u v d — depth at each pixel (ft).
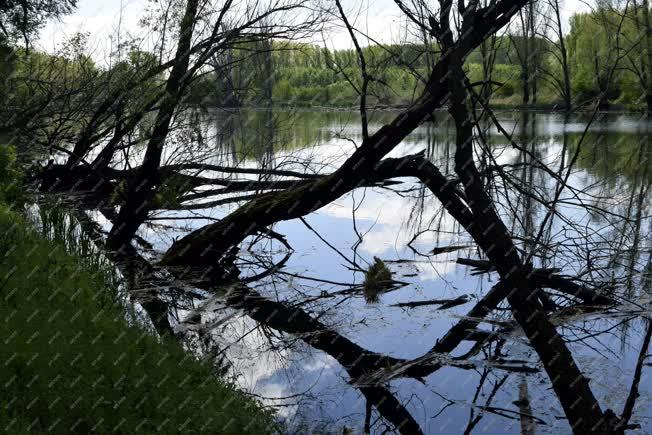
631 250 35.68
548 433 19.07
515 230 43.37
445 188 31.32
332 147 84.94
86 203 51.16
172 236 45.27
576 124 131.23
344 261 39.11
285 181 46.62
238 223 35.29
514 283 24.21
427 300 31.50
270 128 52.54
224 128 51.57
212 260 36.55
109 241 40.42
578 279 32.94
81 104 51.01
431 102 31.19
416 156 31.89
